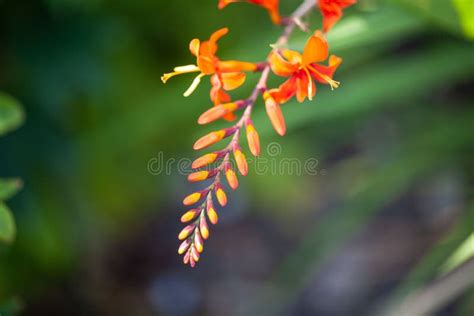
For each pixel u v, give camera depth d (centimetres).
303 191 112
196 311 106
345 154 124
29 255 86
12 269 88
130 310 106
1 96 67
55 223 83
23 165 77
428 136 85
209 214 60
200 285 112
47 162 78
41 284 96
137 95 87
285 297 86
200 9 83
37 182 80
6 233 64
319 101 77
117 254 113
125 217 108
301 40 70
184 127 91
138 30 83
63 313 100
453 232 76
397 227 113
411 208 116
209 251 118
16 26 76
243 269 113
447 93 106
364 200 83
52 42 76
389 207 117
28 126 78
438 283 81
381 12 70
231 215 122
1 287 89
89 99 82
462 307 83
